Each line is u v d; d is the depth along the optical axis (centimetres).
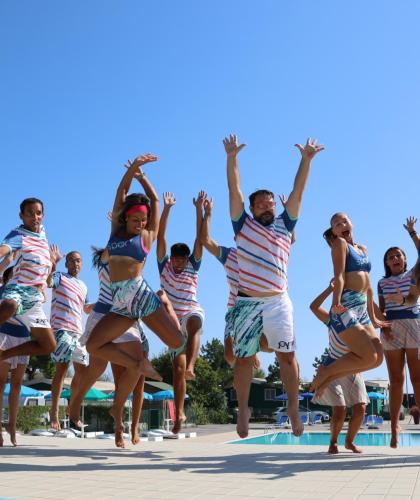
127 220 551
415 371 666
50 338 713
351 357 596
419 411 671
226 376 5931
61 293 876
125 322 550
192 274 783
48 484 403
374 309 682
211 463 532
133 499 346
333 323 606
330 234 650
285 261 568
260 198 570
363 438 1981
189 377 764
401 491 365
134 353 576
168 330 555
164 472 466
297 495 355
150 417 2716
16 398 725
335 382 657
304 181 577
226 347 675
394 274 695
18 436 962
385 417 4603
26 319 698
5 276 748
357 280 606
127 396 687
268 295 554
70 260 897
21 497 351
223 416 4319
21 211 691
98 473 459
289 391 544
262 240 562
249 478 431
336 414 655
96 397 2567
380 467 489
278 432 2431
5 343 705
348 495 353
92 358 735
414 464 507
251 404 5131
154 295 550
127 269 543
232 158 579
